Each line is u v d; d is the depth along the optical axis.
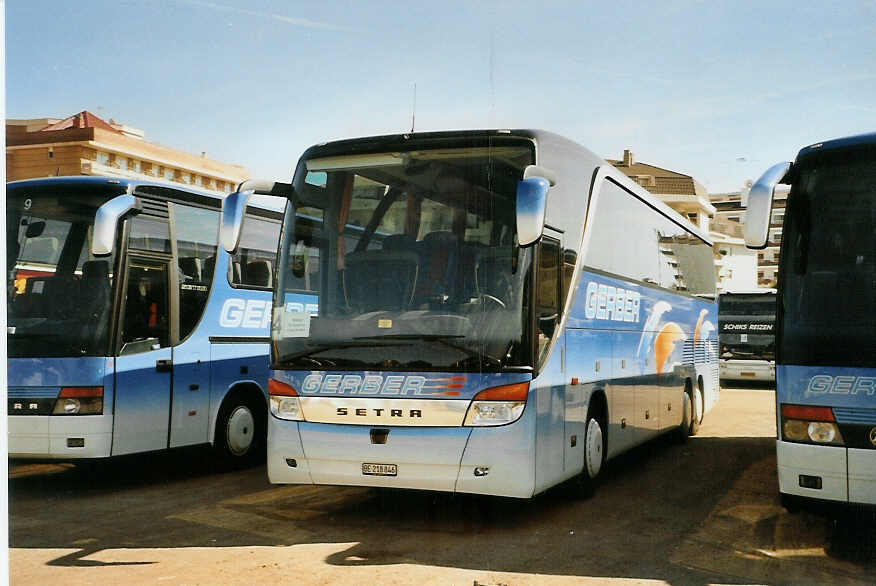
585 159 8.64
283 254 7.55
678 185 71.38
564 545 6.70
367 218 7.34
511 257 6.95
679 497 8.69
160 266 9.59
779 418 6.47
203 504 8.30
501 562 6.19
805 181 6.76
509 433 6.70
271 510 8.00
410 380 6.88
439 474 6.76
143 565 6.07
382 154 7.46
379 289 7.15
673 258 12.65
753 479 9.79
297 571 5.93
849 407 6.14
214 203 10.49
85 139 36.22
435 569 5.99
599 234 8.94
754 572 6.00
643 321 10.69
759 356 25.00
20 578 5.76
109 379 8.85
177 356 9.71
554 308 7.46
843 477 6.11
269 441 7.30
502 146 7.22
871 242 6.41
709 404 15.14
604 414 9.03
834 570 6.08
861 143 6.68
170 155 40.22
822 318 6.38
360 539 6.87
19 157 36.97
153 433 9.34
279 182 7.69
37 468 10.76
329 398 7.07
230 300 10.59
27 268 9.14
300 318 7.33
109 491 9.07
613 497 8.67
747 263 93.62
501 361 6.78
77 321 8.91
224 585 5.60
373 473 6.92
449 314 6.93
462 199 7.16
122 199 8.40
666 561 6.25
